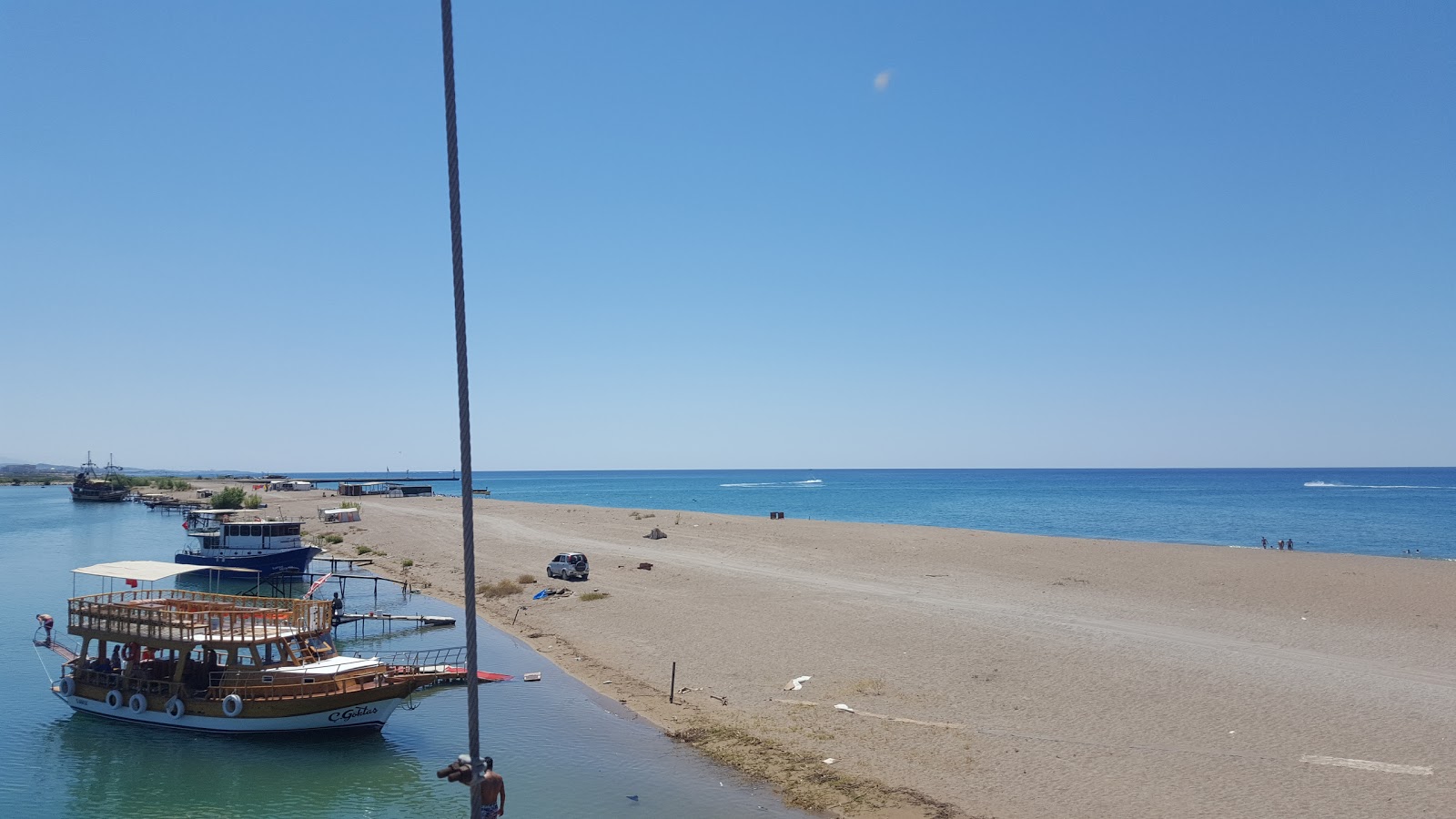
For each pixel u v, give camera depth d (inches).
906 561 2271.2
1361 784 761.0
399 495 6565.0
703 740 937.5
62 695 1116.5
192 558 2233.0
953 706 1007.6
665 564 2239.2
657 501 6791.3
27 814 801.6
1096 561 2244.1
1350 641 1312.7
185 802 832.9
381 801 835.4
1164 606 1606.8
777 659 1245.7
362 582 2209.6
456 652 1400.1
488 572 2268.7
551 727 1006.4
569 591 1891.0
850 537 2878.9
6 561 2591.0
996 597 1712.6
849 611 1567.4
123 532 3619.6
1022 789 770.8
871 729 938.7
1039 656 1220.5
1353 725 913.5
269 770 914.7
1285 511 5142.7
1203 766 810.2
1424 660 1192.8
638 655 1315.2
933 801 752.3
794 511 5428.2
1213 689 1053.2
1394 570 2044.8
